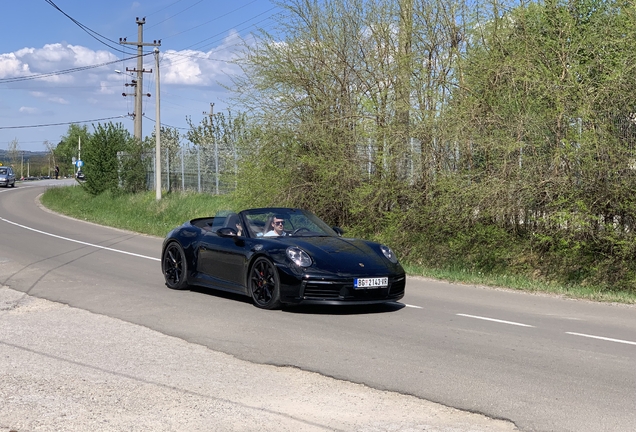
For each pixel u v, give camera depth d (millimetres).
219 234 9180
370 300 8383
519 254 13398
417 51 15023
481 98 13547
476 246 13906
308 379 5590
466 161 13875
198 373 5734
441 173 13984
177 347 6656
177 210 27594
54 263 13891
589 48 12320
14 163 126812
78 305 8992
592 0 12648
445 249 14453
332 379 5594
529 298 10578
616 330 7961
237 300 9445
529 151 12820
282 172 17688
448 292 11047
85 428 4430
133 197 33500
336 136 16719
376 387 5379
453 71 14398
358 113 16562
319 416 4688
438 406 4930
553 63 12719
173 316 8234
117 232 23016
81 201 36719
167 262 10586
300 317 8281
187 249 10094
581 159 11906
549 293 11203
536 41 12938
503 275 13328
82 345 6715
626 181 11555
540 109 12672
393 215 14930
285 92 17531
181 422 4547
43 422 4531
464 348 6777
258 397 5098
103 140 36875
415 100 14742
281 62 17375
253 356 6320
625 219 12000
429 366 6035
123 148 36750
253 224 9453
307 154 17406
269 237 9172
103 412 4734
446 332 7578
